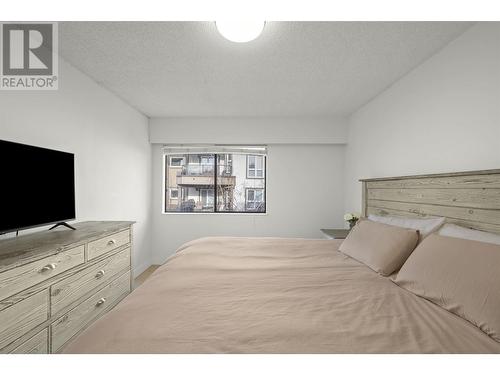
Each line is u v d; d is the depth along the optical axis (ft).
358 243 6.66
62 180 6.67
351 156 12.62
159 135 13.25
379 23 5.66
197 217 13.66
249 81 8.86
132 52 6.99
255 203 14.32
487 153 5.22
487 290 3.32
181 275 5.09
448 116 6.31
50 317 4.83
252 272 5.36
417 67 7.57
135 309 3.64
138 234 12.14
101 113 9.19
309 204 13.65
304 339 3.01
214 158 14.28
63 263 5.17
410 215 7.34
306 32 6.04
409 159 7.92
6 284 3.95
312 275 5.24
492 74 5.11
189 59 7.36
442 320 3.45
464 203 5.41
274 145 13.66
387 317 3.54
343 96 10.17
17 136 5.97
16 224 5.26
